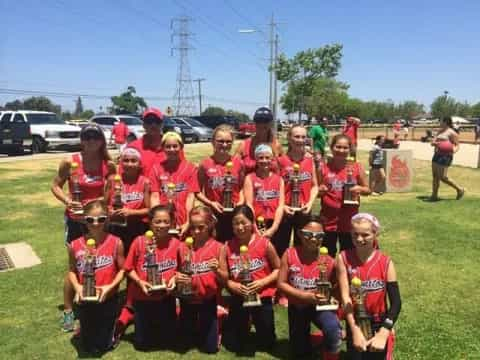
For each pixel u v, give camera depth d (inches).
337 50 1220.5
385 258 143.0
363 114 4170.8
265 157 185.9
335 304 152.6
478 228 308.0
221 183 190.9
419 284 216.2
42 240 291.6
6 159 713.6
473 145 1234.0
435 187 414.9
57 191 188.7
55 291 210.7
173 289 161.8
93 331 159.3
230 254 163.2
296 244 197.6
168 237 166.7
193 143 1229.7
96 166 184.9
